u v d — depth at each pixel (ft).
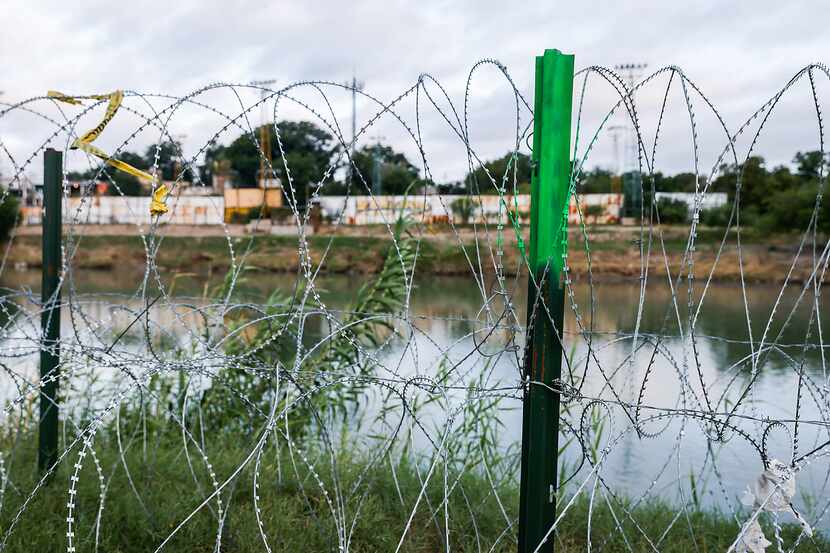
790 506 8.48
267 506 13.10
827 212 98.22
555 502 9.21
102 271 116.06
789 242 100.68
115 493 13.39
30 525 11.78
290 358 19.30
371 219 125.49
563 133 8.76
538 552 9.11
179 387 18.67
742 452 19.98
